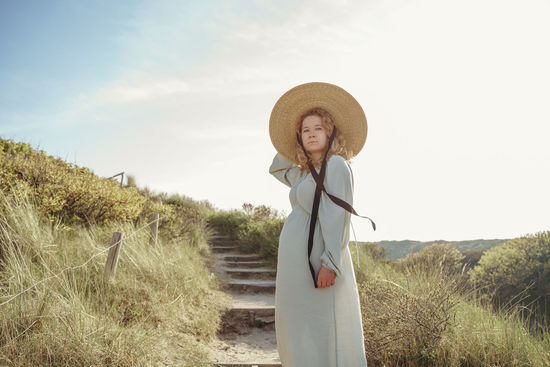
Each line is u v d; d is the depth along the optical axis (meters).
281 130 2.35
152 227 6.04
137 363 2.65
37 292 2.85
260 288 6.89
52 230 4.39
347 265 1.93
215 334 4.40
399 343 3.23
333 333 1.79
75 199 5.34
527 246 6.96
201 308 4.70
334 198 1.85
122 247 4.66
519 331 3.21
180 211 12.82
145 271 4.54
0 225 3.55
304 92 2.27
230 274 7.86
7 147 6.79
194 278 5.40
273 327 5.14
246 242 10.73
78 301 2.98
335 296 1.83
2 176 4.65
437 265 4.30
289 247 1.94
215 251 10.53
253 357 3.92
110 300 3.56
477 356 3.04
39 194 4.87
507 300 6.12
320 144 2.09
